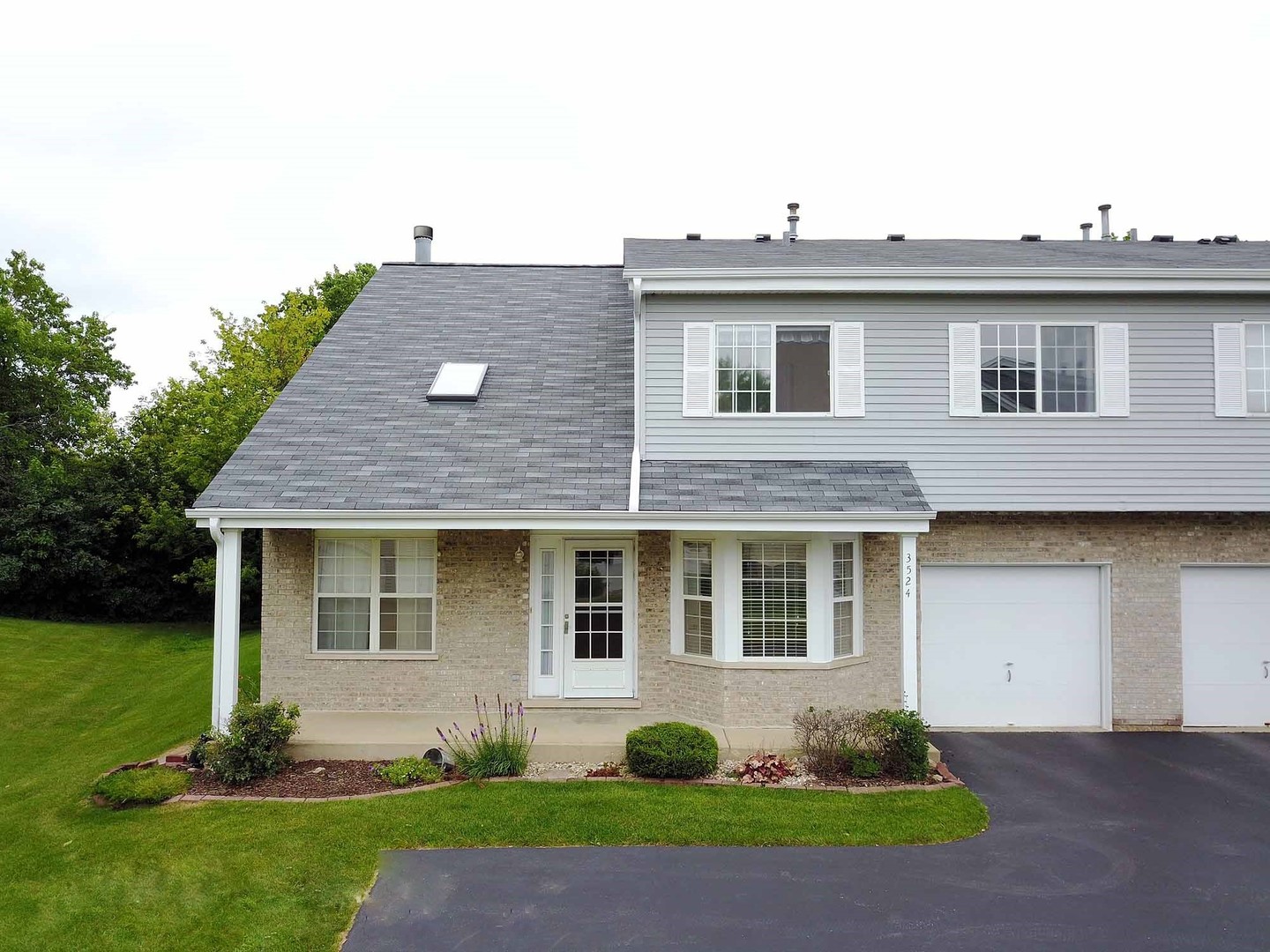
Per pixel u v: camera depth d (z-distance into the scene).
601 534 11.85
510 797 8.69
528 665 11.79
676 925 6.35
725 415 11.62
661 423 11.66
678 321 11.74
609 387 13.21
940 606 12.00
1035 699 12.02
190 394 25.95
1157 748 11.02
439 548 11.78
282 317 27.41
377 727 10.86
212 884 6.98
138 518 25.73
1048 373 11.59
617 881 7.03
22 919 6.54
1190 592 12.06
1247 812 8.73
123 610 26.09
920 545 11.95
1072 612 12.06
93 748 11.91
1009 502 11.43
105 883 7.04
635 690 11.71
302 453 11.36
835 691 11.01
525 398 12.89
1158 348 11.50
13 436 29.36
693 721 11.22
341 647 11.89
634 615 11.80
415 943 6.11
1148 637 11.98
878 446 11.54
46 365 30.67
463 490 10.64
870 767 9.33
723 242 15.45
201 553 25.72
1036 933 6.24
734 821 8.15
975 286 11.35
